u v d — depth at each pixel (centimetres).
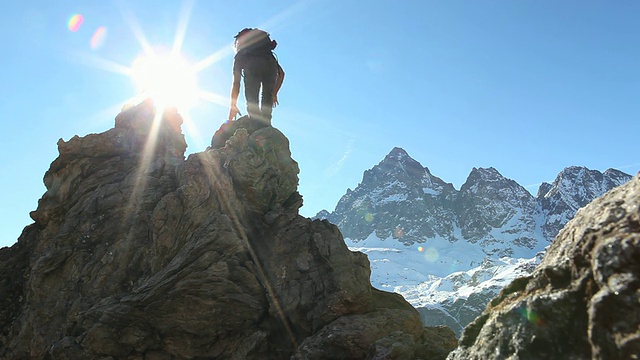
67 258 1869
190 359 1681
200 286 1680
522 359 783
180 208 1889
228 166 2006
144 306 1661
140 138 2289
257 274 1780
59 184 2123
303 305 1719
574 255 834
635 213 773
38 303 1797
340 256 1788
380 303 1898
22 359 1728
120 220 1941
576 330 769
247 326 1723
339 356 1570
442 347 1675
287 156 2198
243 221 1928
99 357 1642
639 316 667
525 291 932
